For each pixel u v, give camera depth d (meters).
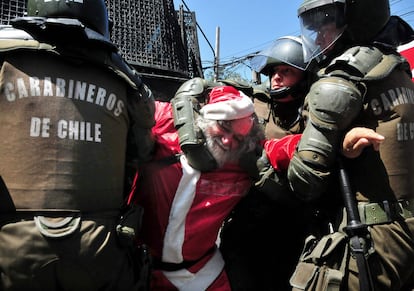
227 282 2.08
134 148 1.84
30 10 1.69
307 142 1.70
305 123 2.04
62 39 1.58
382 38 1.91
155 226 1.92
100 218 1.57
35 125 1.49
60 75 1.55
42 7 1.66
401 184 1.70
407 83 1.82
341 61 1.74
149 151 1.89
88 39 1.58
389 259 1.64
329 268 1.68
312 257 1.72
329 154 1.67
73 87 1.56
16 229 1.44
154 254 1.97
